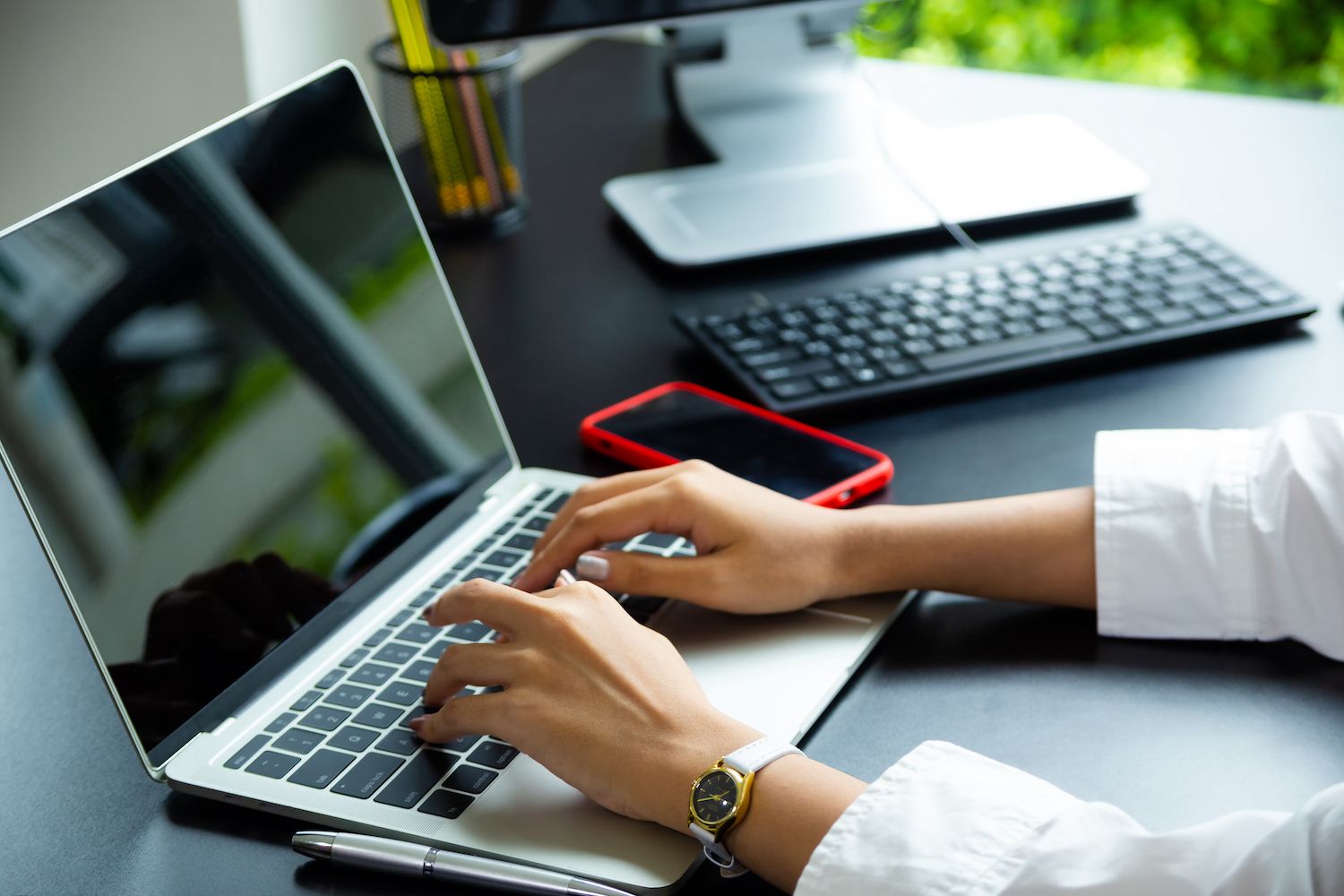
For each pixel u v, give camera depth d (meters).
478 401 0.83
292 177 0.76
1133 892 0.48
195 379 0.67
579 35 1.09
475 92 1.13
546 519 0.79
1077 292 0.99
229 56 1.32
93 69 1.37
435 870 0.52
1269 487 0.70
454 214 1.17
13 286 0.60
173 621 0.62
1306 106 1.36
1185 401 0.89
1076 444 0.85
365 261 0.79
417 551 0.76
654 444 0.84
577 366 0.97
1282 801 0.57
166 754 0.60
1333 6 3.21
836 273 1.08
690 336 0.95
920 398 0.91
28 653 0.71
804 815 0.53
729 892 0.54
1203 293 0.98
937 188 1.15
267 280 0.73
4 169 1.41
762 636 0.69
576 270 1.11
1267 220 1.13
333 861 0.54
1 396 0.58
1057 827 0.50
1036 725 0.63
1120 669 0.67
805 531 0.71
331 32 1.44
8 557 0.80
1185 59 3.40
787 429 0.85
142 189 0.67
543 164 1.31
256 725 0.63
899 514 0.73
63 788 0.61
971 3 3.46
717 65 1.27
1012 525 0.72
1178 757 0.60
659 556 0.70
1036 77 1.45
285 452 0.70
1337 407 0.87
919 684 0.66
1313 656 0.68
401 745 0.61
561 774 0.57
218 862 0.55
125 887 0.54
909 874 0.50
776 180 1.18
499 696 0.59
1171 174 1.22
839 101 1.30
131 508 0.62
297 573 0.69
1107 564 0.70
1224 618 0.69
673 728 0.57
